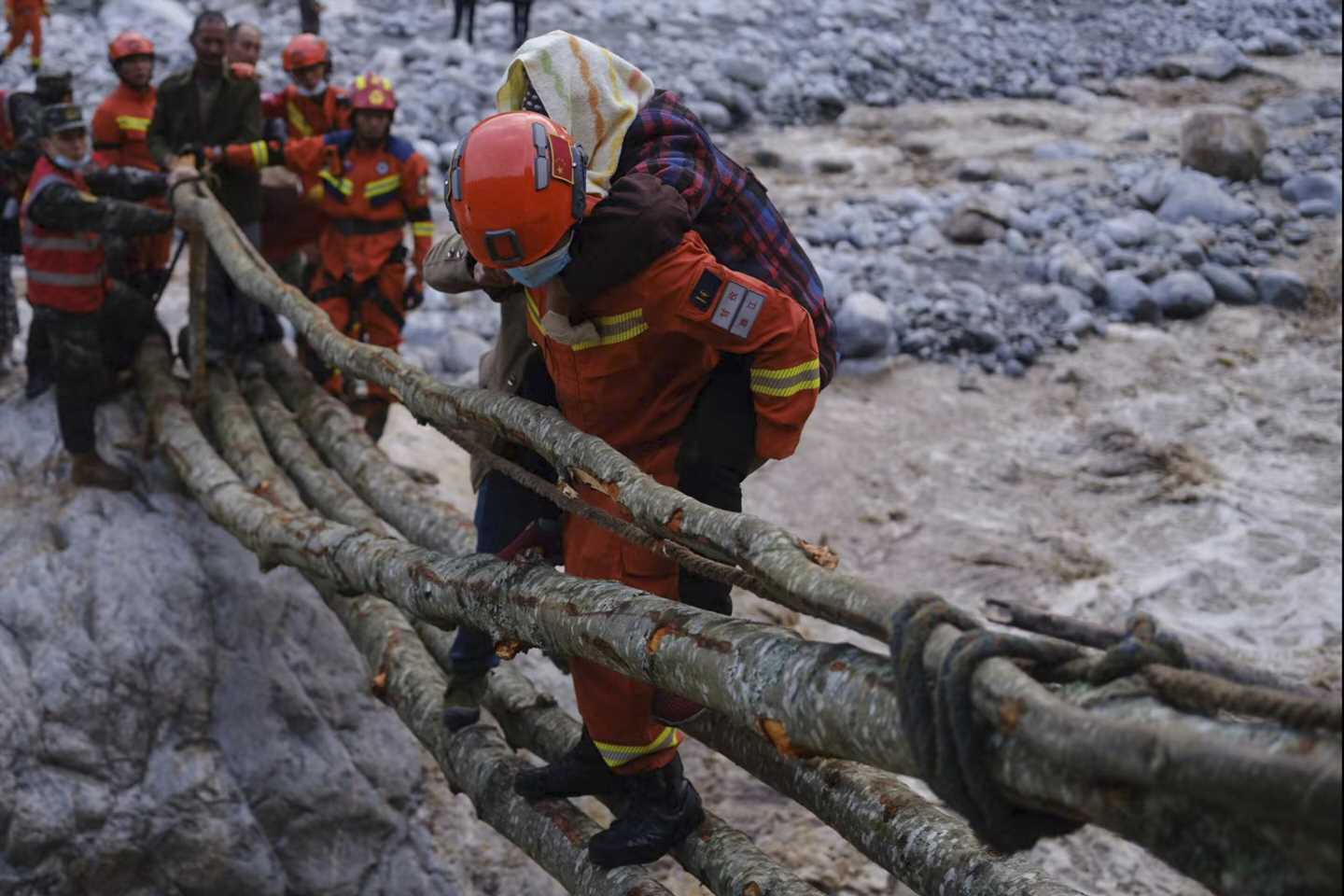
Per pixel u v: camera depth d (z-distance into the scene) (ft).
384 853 17.26
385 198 19.81
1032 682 5.29
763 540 7.49
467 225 7.96
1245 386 29.14
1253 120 38.99
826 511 24.63
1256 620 22.27
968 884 8.87
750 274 8.93
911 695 5.68
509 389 10.12
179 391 18.94
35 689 16.19
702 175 8.61
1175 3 57.21
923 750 5.62
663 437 9.14
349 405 21.06
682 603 8.55
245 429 17.93
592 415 9.18
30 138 19.35
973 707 5.43
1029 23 54.19
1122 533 24.35
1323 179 37.52
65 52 40.42
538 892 17.48
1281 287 32.53
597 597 8.60
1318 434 27.45
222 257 16.75
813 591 6.90
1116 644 5.47
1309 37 54.90
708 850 9.98
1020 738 5.19
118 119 20.43
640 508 8.44
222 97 19.65
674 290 8.09
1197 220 35.86
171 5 44.62
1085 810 5.15
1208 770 4.54
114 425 18.93
